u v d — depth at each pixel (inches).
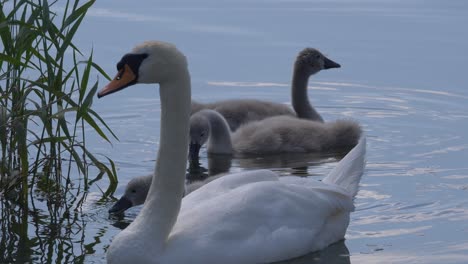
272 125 603.2
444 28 814.5
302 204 400.8
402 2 896.9
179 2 868.0
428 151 570.6
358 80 715.4
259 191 394.0
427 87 692.1
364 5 887.7
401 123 633.6
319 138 602.2
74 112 636.1
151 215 377.1
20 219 448.5
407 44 776.3
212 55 746.2
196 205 395.2
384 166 539.8
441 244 416.2
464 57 741.9
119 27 781.9
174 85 375.2
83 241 421.7
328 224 413.7
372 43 780.6
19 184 483.5
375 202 476.1
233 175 414.9
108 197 485.4
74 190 493.7
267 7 869.2
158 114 644.7
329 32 804.6
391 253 406.0
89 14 815.7
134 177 494.6
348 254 404.5
